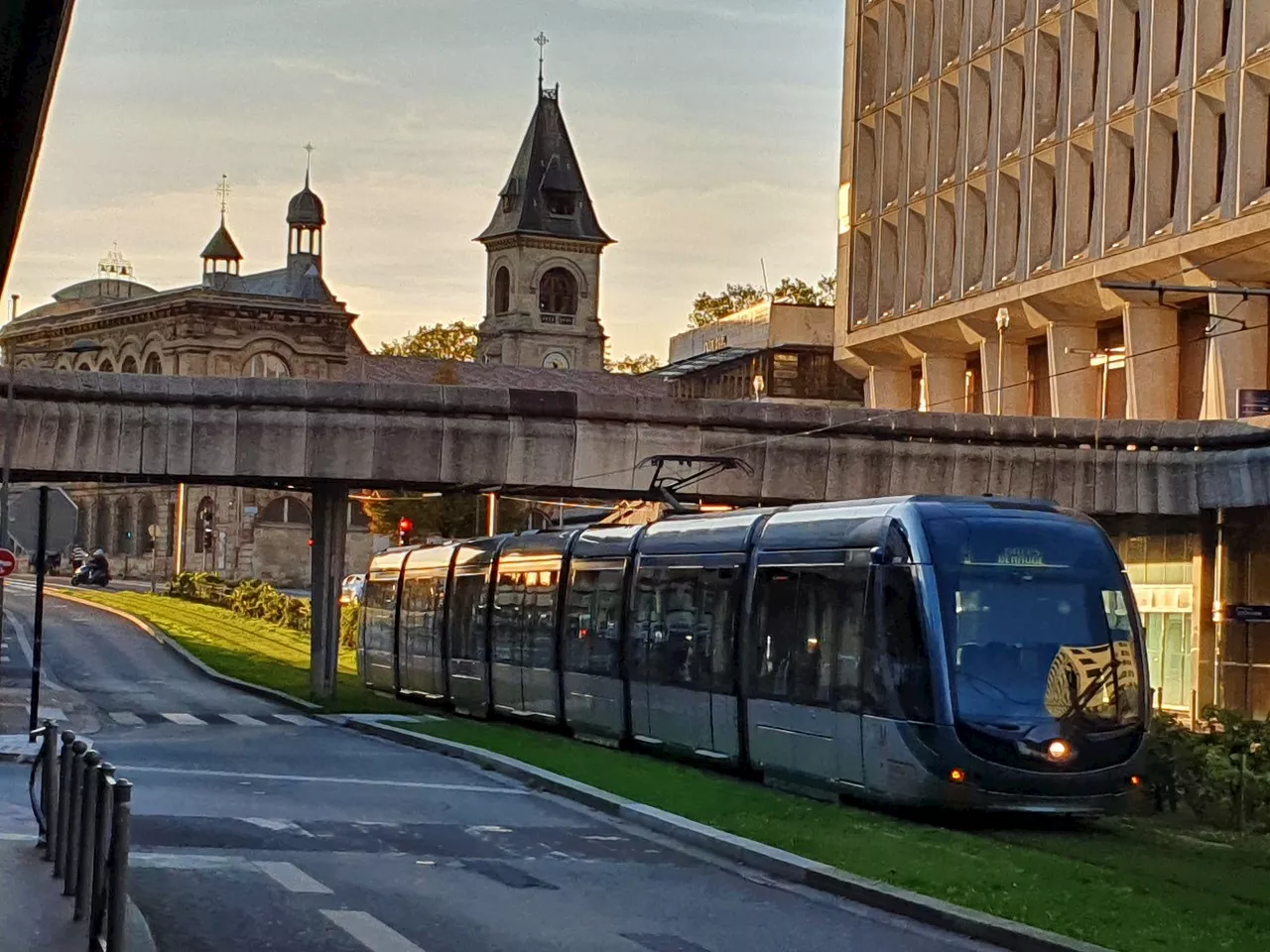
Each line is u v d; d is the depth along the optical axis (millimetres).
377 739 36500
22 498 33188
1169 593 55969
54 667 57750
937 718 22922
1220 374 57688
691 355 130500
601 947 13781
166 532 137625
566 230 186750
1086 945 13438
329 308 137250
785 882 17766
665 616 31406
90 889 12625
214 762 29844
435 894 16062
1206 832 22922
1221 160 56938
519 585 39531
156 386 45594
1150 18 59500
